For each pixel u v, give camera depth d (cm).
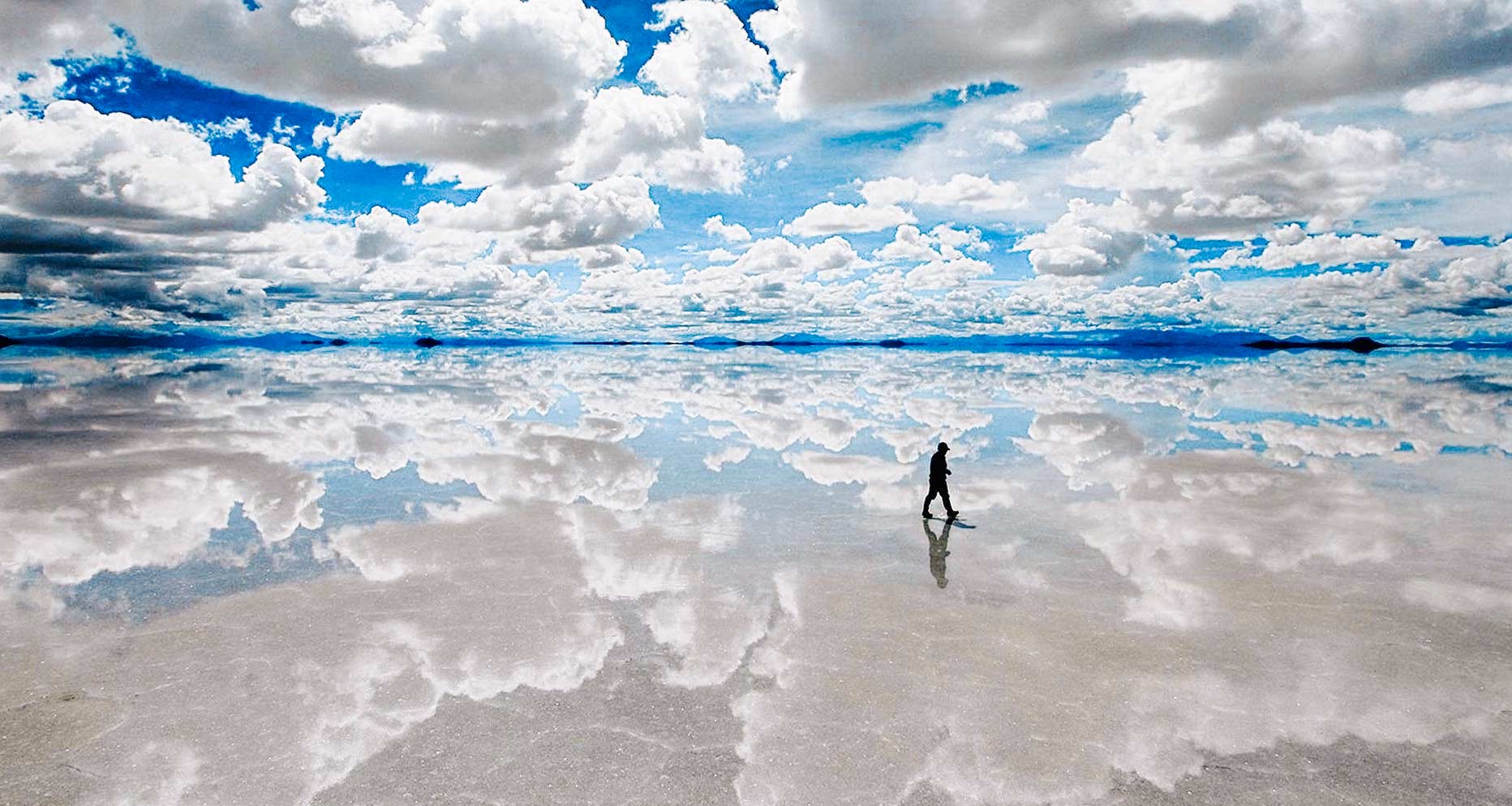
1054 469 1880
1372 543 1212
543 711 675
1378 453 2069
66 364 7338
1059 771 594
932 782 579
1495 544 1199
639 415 3056
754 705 691
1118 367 7569
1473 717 674
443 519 1358
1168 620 899
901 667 771
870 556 1152
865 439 2375
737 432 2542
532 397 3934
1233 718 674
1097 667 773
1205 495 1570
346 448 2128
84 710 673
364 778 577
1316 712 683
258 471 1781
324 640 826
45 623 870
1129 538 1253
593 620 891
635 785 570
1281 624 884
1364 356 12062
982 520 1377
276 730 643
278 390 4234
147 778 575
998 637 848
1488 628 869
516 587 1001
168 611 905
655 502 1510
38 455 1964
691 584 1021
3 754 605
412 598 955
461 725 651
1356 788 573
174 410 3061
